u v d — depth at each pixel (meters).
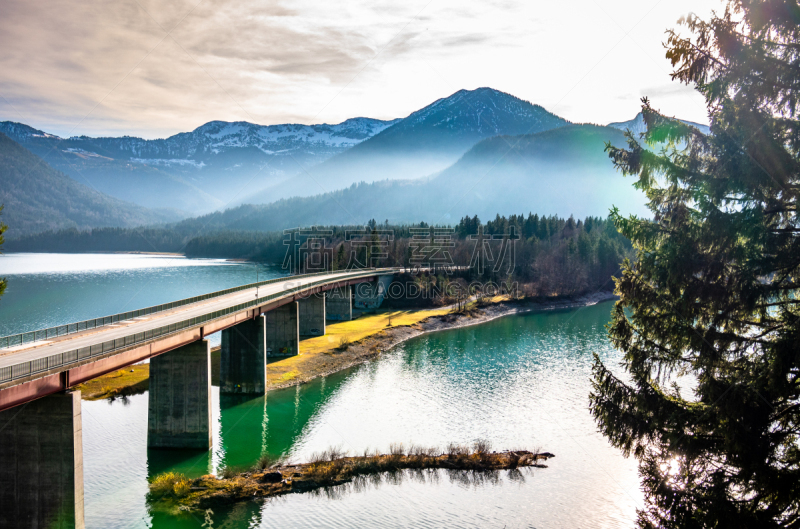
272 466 47.97
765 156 21.59
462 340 106.88
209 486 43.69
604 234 186.25
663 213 25.28
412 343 104.56
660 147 25.09
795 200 21.92
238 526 38.62
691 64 23.03
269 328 89.25
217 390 71.88
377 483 45.22
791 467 21.58
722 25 21.95
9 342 46.25
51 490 35.59
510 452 50.84
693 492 22.70
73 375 36.97
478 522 39.75
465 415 61.84
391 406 65.44
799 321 21.02
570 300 157.12
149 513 40.03
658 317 24.36
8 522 35.78
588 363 85.88
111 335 50.28
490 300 149.00
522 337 108.94
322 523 39.28
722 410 21.84
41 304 142.12
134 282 196.25
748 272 22.17
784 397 21.31
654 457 24.45
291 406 65.69
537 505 42.00
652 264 24.38
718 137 22.86
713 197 23.03
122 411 60.69
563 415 61.53
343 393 70.88
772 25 21.25
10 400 31.83
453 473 47.06
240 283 193.62
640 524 24.73
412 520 39.75
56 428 35.44
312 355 88.94
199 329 54.03
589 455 50.78
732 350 22.97
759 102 21.94
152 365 52.31
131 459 49.47
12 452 35.62
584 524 39.50
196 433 52.16
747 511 21.39
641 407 24.22
